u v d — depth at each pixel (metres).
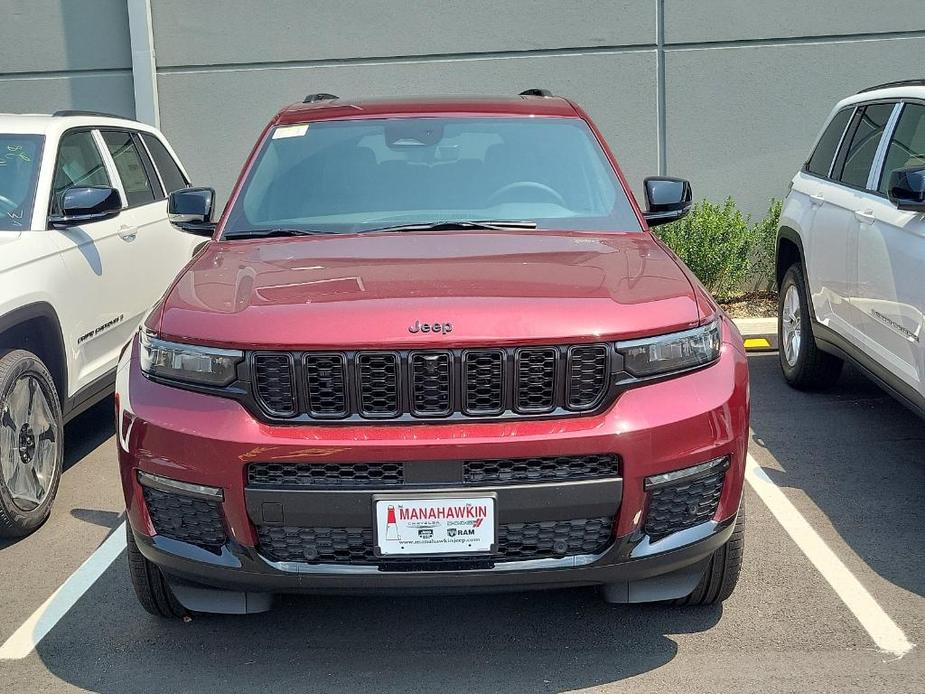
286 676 3.30
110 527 4.60
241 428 2.94
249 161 4.44
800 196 6.36
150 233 6.11
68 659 3.44
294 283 3.28
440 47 8.84
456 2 8.78
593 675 3.27
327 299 3.08
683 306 3.16
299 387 2.94
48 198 5.05
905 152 5.07
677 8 8.77
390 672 3.31
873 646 3.40
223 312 3.10
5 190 5.04
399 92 8.93
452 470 2.89
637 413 2.97
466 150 4.38
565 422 2.94
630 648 3.43
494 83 8.90
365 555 2.97
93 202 5.04
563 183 4.25
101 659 3.43
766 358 7.42
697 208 8.81
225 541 3.03
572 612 3.71
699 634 3.52
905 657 3.32
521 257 3.52
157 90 8.91
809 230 6.05
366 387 2.94
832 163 6.05
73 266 5.04
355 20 8.82
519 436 2.89
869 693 3.10
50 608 3.81
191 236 6.95
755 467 5.18
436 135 4.45
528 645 3.47
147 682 3.28
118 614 3.76
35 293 4.62
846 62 8.84
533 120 4.58
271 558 3.00
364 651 3.46
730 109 8.91
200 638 3.57
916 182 4.26
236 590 3.07
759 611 3.67
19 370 4.35
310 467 2.93
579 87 8.88
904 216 4.71
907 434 5.63
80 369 5.12
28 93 9.02
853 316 5.34
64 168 5.34
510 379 2.94
